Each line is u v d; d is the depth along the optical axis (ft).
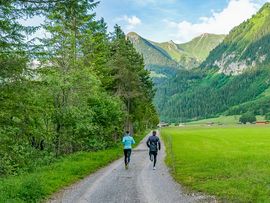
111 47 181.57
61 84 90.74
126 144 79.56
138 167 82.84
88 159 89.66
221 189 48.78
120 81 172.65
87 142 120.88
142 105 214.07
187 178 61.67
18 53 54.49
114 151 123.54
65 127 100.37
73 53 105.09
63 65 100.73
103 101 131.64
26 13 44.57
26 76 57.31
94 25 132.46
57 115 96.22
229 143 186.29
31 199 42.63
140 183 57.67
